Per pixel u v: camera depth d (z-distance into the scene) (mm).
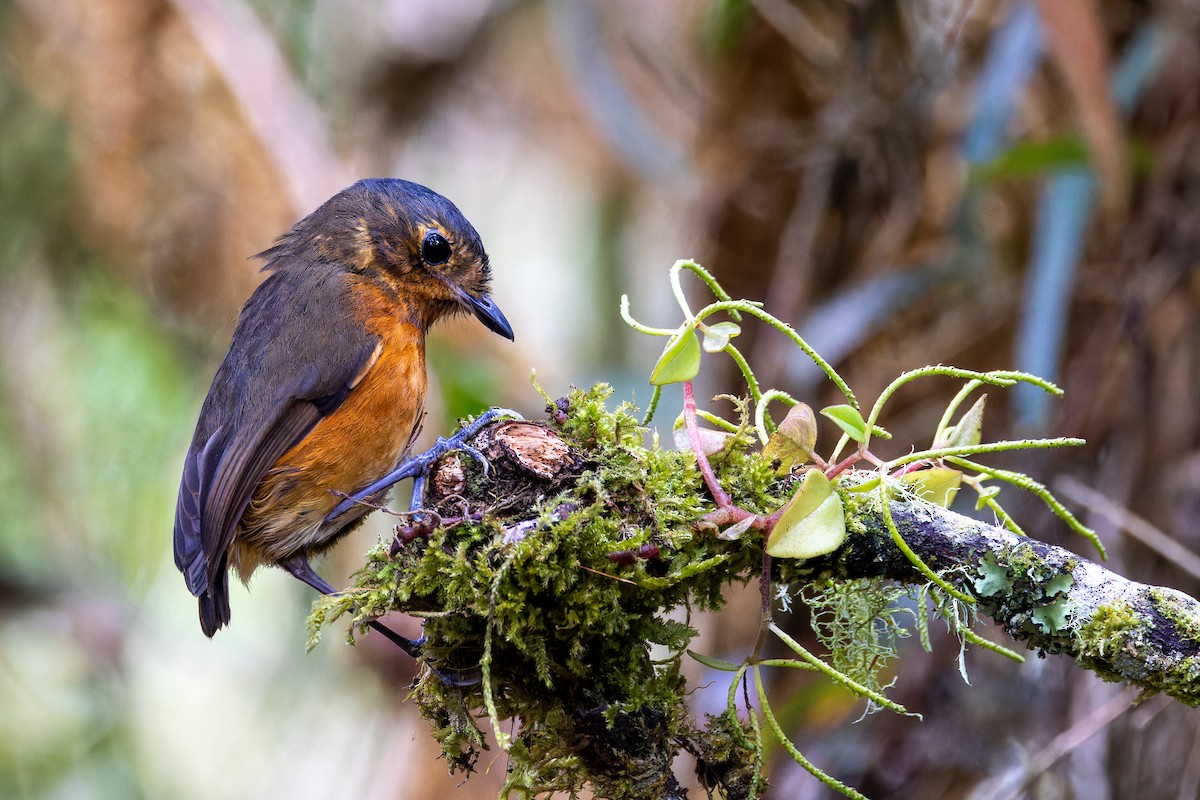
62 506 11648
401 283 7359
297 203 10508
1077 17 6910
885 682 8461
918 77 8883
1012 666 8219
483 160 12906
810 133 9148
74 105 10789
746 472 4617
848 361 8969
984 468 4555
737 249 9438
